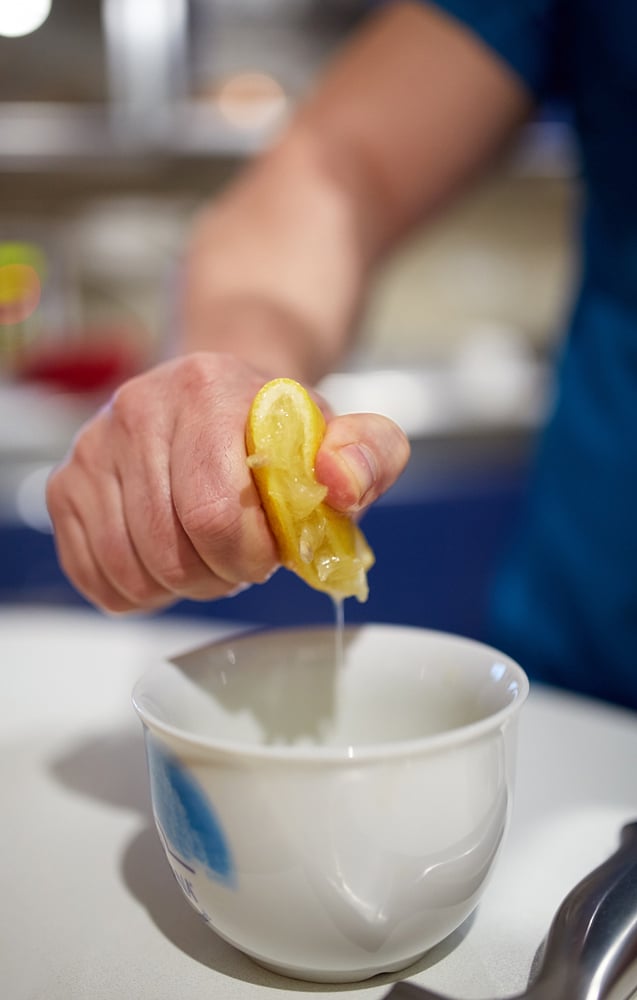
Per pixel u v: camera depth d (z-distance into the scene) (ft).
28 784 1.49
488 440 4.46
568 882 1.26
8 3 4.66
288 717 1.33
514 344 5.77
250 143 4.76
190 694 1.26
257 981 1.13
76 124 4.79
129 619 3.73
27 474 3.95
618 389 2.06
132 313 5.49
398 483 4.24
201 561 1.23
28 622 2.02
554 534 2.15
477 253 5.76
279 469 1.16
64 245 5.33
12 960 1.16
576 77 2.10
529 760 1.50
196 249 2.07
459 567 4.24
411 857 1.08
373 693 1.34
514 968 1.13
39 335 5.26
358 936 1.09
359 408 4.50
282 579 3.96
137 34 4.84
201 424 1.19
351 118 2.10
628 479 2.02
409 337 5.79
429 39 2.11
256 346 1.74
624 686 2.05
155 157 4.76
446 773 1.08
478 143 2.19
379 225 2.12
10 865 1.32
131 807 1.43
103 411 1.33
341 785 1.06
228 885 1.10
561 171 5.08
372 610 4.17
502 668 1.24
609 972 1.06
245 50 4.94
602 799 1.40
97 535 1.29
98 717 1.66
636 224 2.02
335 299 1.95
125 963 1.15
